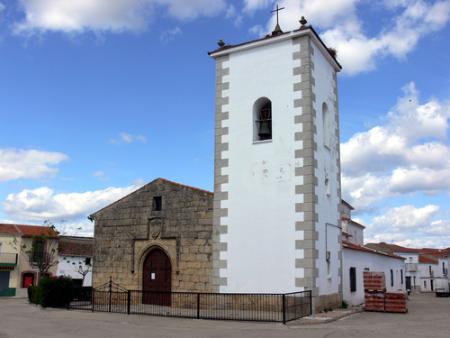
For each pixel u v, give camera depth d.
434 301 35.41
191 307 21.61
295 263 19.39
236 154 21.64
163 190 23.70
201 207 22.33
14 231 48.41
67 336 14.21
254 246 20.39
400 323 17.16
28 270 47.41
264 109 22.12
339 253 22.52
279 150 20.67
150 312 19.98
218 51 23.08
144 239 23.84
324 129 22.59
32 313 20.91
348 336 13.79
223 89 22.69
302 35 21.12
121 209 24.92
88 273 49.97
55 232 49.22
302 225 19.53
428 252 96.25
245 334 14.27
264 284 19.88
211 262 21.47
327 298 20.41
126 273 24.09
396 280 39.34
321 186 20.78
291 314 18.67
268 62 21.83
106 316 19.20
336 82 24.83
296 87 20.89
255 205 20.73
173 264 22.61
